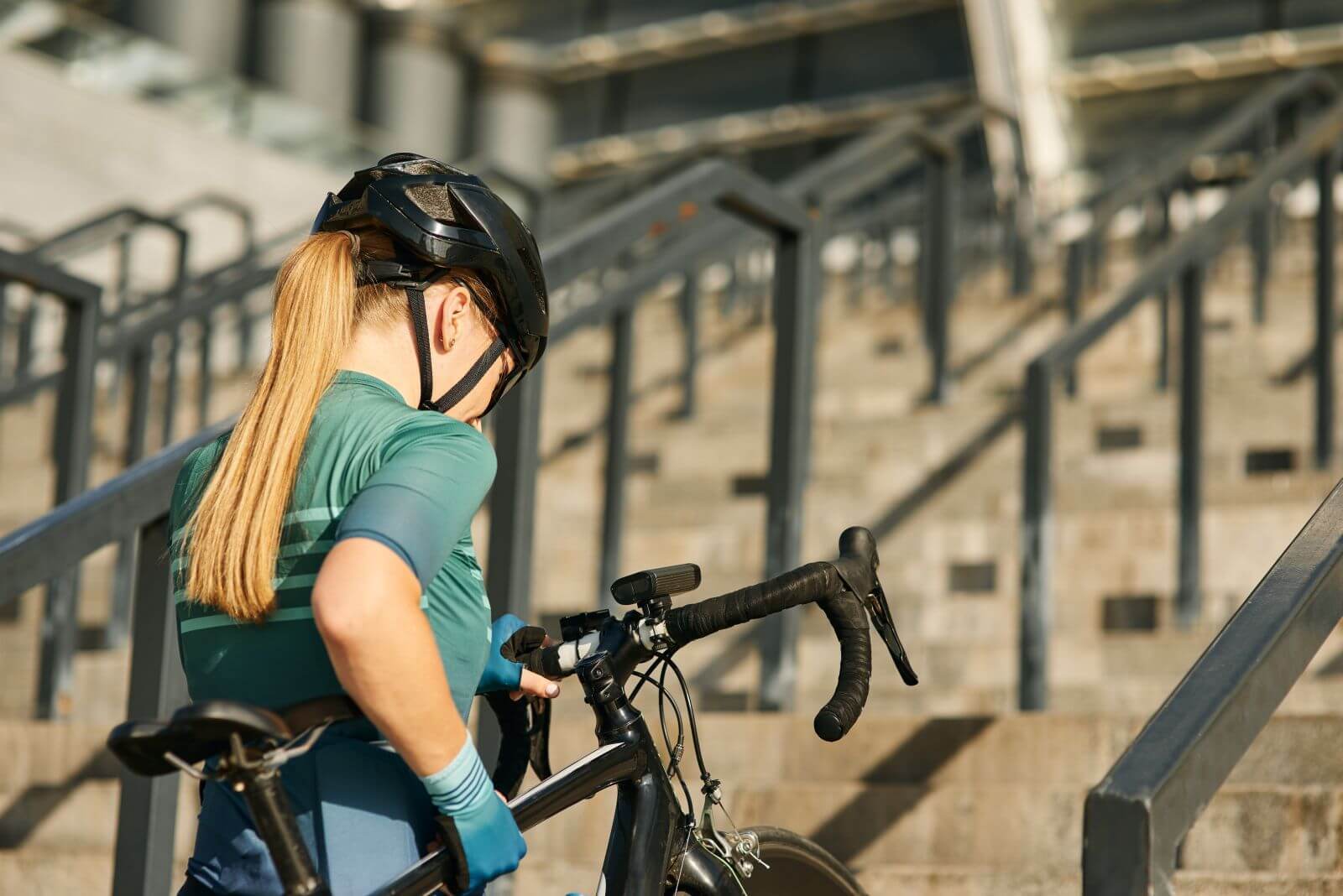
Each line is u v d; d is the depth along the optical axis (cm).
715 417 1427
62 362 820
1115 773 283
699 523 1187
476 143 3259
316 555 296
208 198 1655
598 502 1241
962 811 632
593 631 354
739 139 3067
